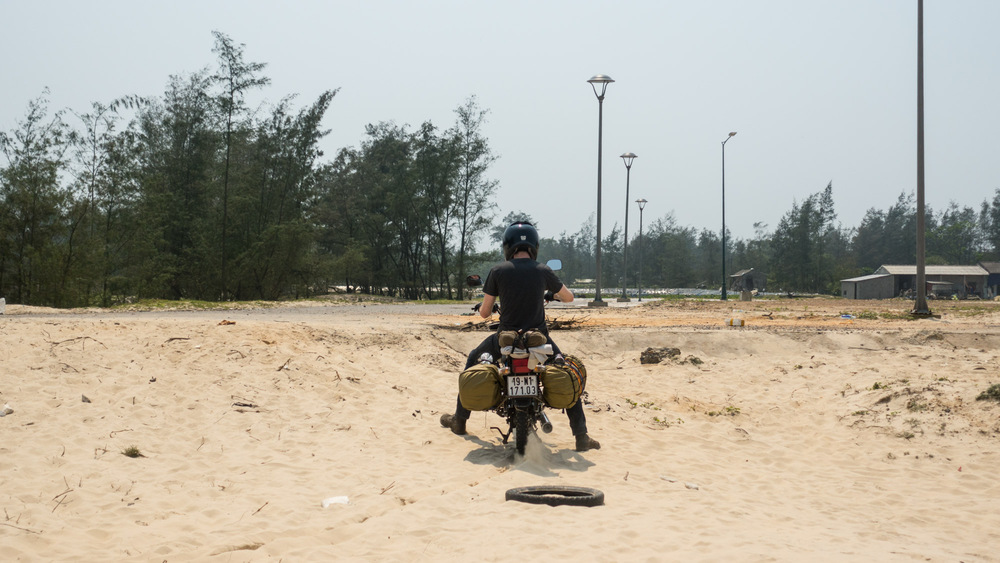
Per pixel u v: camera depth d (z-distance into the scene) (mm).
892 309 28438
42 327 9602
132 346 8797
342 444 6328
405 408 7660
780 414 8492
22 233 27609
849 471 6371
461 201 55531
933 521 4887
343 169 61594
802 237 106500
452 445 6492
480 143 55062
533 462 5879
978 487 5797
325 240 60156
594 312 25344
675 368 11258
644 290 121188
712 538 4051
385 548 3859
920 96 21719
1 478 5008
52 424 6316
